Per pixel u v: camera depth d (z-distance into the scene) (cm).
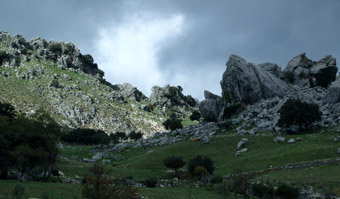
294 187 4359
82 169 6838
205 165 6538
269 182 4975
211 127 11981
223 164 7575
